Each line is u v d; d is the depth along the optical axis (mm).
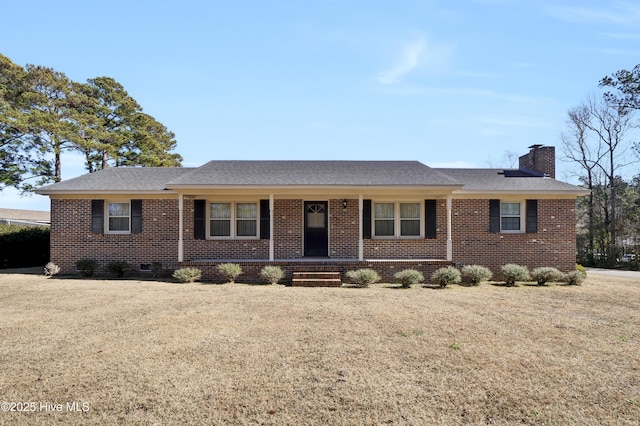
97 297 10539
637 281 15766
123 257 15445
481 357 5945
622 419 4164
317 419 4137
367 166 17141
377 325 7711
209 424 4035
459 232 15664
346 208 15945
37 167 27125
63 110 26891
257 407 4375
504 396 4672
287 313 8703
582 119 33406
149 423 4035
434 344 6539
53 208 15391
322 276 13305
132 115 32344
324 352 6113
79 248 15398
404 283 12742
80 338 6750
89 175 16906
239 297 10641
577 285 13703
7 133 25141
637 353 6191
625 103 30234
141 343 6473
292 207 15922
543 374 5320
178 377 5133
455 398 4609
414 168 16781
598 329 7590
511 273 13375
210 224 15984
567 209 15789
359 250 14555
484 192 15383
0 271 16938
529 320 8250
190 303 9758
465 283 13844
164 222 15547
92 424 4012
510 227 15859
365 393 4719
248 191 14672
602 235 31609
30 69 25484
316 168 16703
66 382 4965
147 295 10883
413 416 4203
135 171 17625
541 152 17953
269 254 14992
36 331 7188
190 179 14641
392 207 16172
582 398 4637
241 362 5672
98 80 30938
